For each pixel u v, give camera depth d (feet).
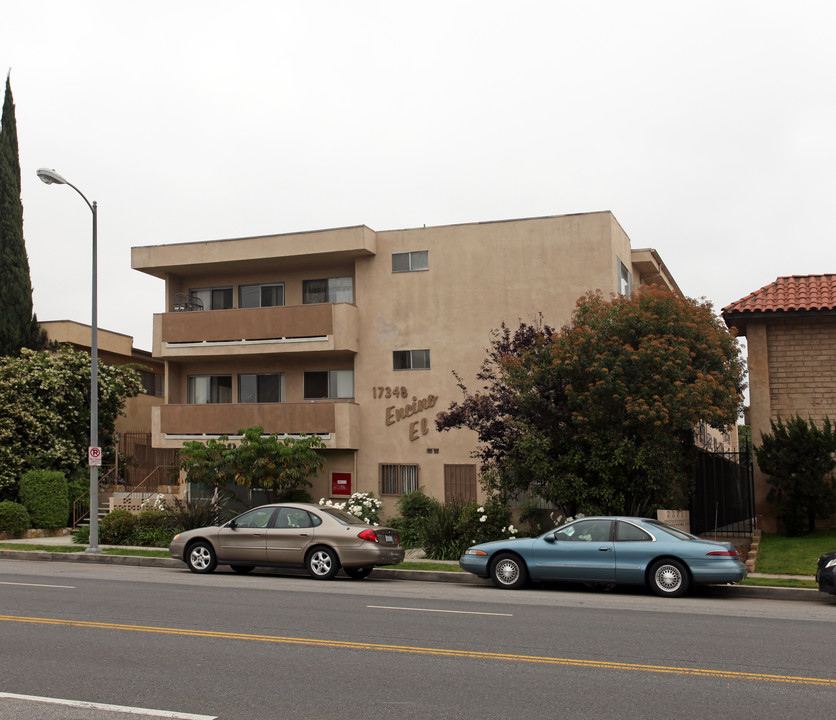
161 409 95.66
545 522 75.92
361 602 44.27
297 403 90.84
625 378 64.39
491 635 34.27
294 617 38.60
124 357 121.60
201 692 24.98
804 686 25.88
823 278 76.23
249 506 89.81
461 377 87.40
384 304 91.35
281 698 24.31
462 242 88.94
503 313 86.63
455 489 86.74
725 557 48.29
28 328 108.68
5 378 96.99
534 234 86.33
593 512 65.62
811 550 61.72
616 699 24.29
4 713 22.80
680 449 68.49
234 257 94.38
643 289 69.56
